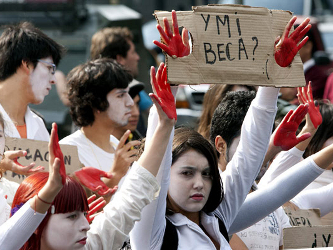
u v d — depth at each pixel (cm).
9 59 962
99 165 998
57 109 1630
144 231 684
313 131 908
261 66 664
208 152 725
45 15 1867
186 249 709
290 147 754
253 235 848
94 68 1005
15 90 970
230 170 776
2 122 766
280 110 1201
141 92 1551
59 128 1569
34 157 875
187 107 2395
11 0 1866
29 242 630
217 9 655
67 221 630
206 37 646
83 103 997
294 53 684
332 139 1052
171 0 4684
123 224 653
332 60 2086
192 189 716
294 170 793
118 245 659
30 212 585
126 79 1010
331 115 1047
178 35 633
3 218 723
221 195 749
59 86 1480
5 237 581
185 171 718
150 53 2739
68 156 894
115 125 1012
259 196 795
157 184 656
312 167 788
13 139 867
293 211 908
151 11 4616
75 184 640
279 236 871
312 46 2008
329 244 857
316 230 855
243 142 764
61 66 1788
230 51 654
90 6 2203
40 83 976
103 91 994
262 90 749
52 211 623
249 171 763
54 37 1830
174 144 725
